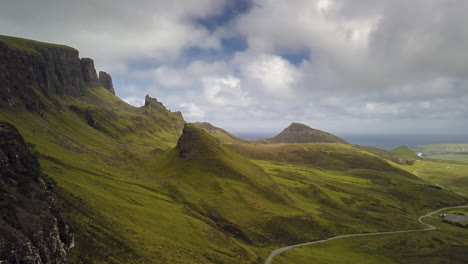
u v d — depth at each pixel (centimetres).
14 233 7131
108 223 12162
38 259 7294
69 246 9294
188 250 13888
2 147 9850
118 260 10256
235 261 14975
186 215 18975
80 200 12619
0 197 7969
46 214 8719
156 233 14250
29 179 9881
